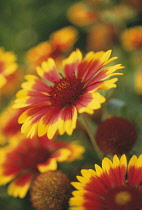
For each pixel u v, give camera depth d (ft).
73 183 1.50
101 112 1.83
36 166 1.90
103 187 1.50
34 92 1.69
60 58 2.29
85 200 1.46
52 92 1.66
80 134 1.93
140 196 1.48
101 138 1.68
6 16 3.22
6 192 2.01
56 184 1.66
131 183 1.51
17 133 2.01
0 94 2.33
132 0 2.42
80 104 1.59
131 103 2.18
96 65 1.64
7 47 3.00
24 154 1.95
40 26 3.38
